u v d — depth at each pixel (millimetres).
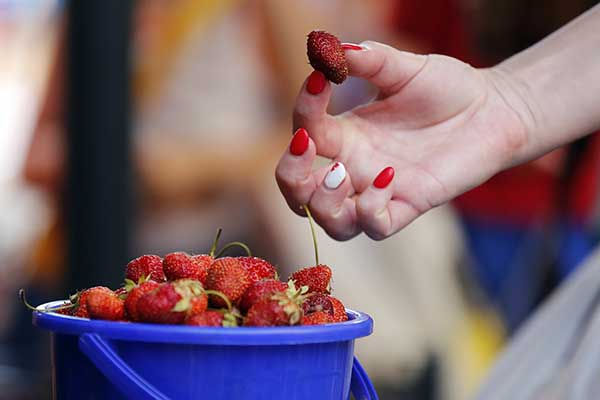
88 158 3129
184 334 1228
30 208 3814
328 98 1720
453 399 3680
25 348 3795
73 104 3135
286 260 3559
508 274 3824
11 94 4078
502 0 3711
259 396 1264
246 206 3592
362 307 3547
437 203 1820
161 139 3482
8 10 4035
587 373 2100
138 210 3393
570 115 1917
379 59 1752
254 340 1238
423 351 3646
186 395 1253
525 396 2223
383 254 3637
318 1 3555
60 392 1336
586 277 2270
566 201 3736
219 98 3529
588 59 1944
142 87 3418
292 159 1691
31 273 3793
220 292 1375
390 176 1713
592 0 3691
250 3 3490
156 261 1519
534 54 1983
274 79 3566
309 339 1267
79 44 3107
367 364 3592
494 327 3803
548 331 2268
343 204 1772
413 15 3699
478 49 3770
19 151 3945
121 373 1220
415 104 1828
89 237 3145
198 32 3463
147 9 3395
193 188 3545
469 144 1847
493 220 3809
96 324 1253
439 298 3691
